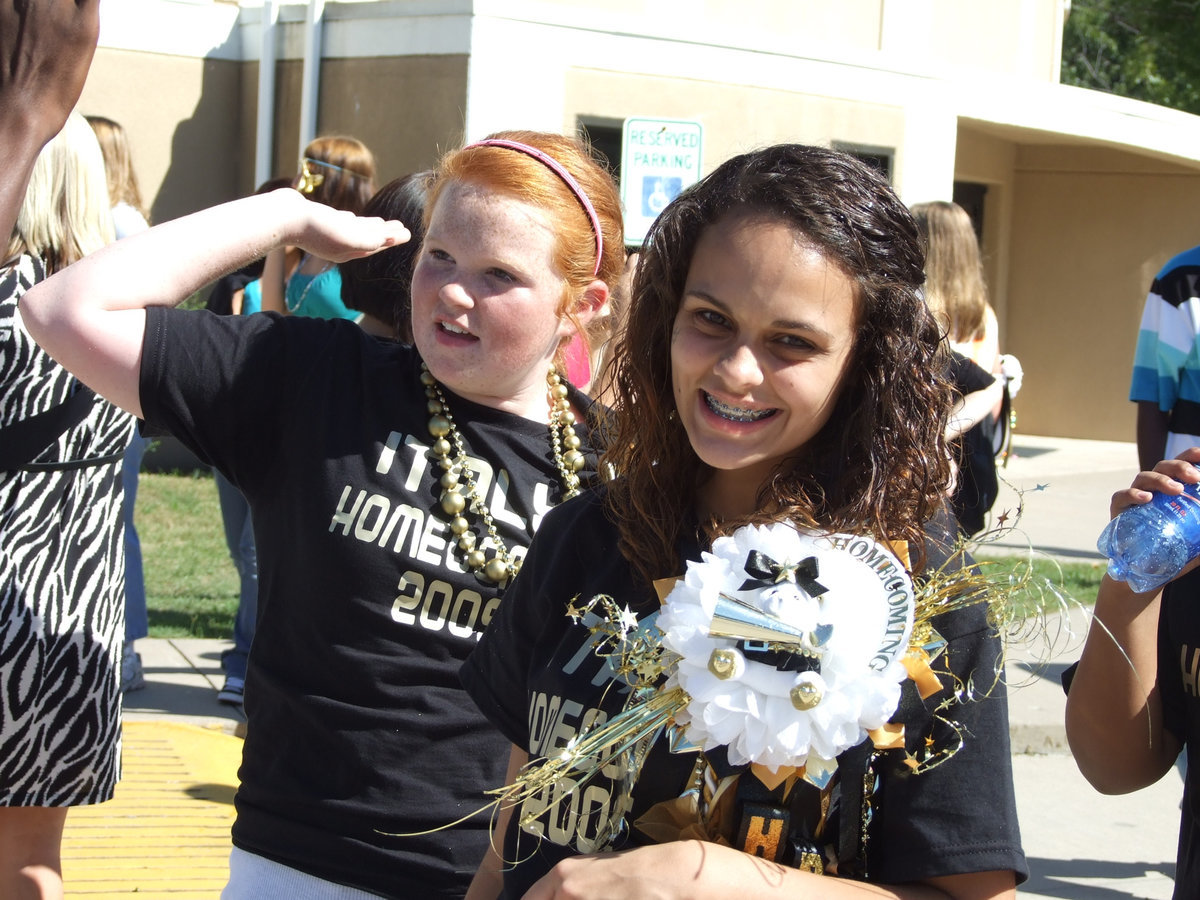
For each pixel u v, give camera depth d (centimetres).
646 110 1008
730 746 153
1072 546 997
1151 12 2461
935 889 156
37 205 296
